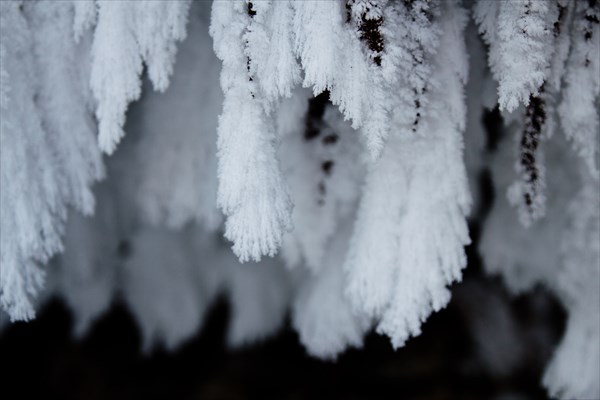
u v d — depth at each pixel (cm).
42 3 74
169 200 83
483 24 71
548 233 80
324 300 81
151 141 82
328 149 78
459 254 74
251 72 69
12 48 74
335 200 79
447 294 74
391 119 72
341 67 68
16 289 74
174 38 72
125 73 72
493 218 82
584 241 79
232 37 68
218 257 87
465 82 73
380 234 74
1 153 73
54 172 76
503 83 69
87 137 77
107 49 71
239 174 69
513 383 87
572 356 79
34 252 75
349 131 77
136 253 86
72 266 85
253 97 69
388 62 68
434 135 73
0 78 73
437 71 72
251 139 69
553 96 75
